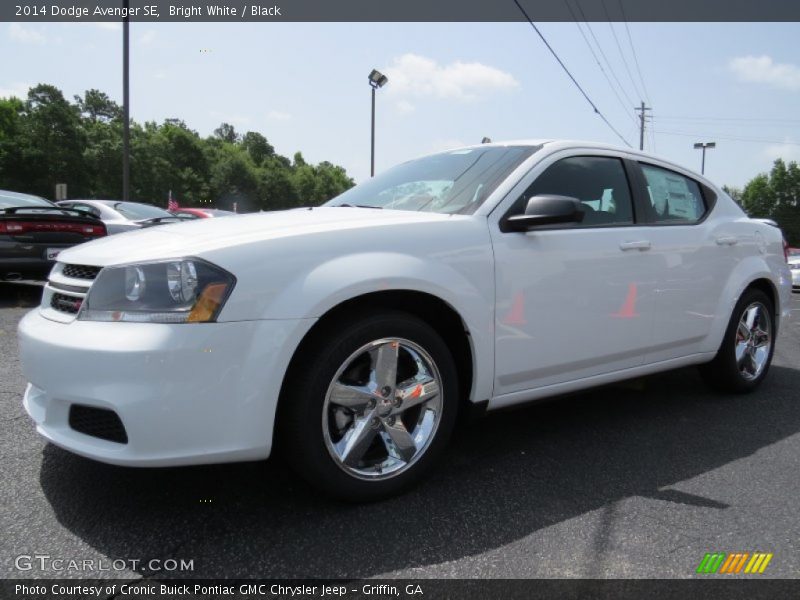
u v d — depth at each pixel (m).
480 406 2.67
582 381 3.05
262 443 2.09
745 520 2.31
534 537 2.15
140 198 72.75
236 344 2.03
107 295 2.11
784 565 2.00
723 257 3.72
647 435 3.24
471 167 3.09
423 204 2.94
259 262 2.10
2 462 2.66
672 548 2.10
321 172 109.25
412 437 2.46
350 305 2.33
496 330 2.61
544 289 2.76
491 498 2.45
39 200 7.75
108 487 2.46
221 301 2.02
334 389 2.23
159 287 2.04
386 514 2.30
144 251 2.17
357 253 2.29
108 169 69.31
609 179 3.27
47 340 2.13
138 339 1.96
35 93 65.56
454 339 2.65
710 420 3.52
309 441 2.18
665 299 3.32
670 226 3.45
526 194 2.85
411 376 2.48
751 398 4.01
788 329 7.36
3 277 6.44
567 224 2.95
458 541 2.12
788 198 76.69
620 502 2.44
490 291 2.58
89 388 1.99
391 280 2.29
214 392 2.00
